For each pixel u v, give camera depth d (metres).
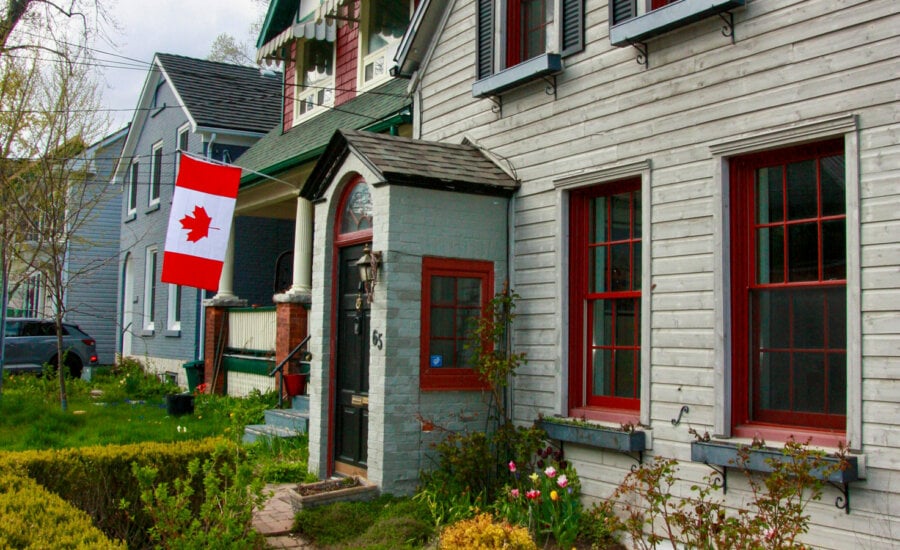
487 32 9.09
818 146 6.17
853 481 5.57
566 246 8.06
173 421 13.22
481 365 8.23
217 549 5.60
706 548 5.65
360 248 8.97
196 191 12.45
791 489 5.20
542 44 8.73
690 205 6.85
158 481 6.99
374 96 13.70
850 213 5.75
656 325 7.05
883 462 5.48
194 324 18.58
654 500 6.09
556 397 7.98
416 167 8.31
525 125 8.63
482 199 8.62
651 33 7.11
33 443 11.06
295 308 13.59
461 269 8.46
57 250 14.70
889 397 5.48
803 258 6.25
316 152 12.77
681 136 6.97
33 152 15.42
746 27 6.53
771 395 6.40
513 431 8.05
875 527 5.49
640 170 7.30
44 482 6.52
